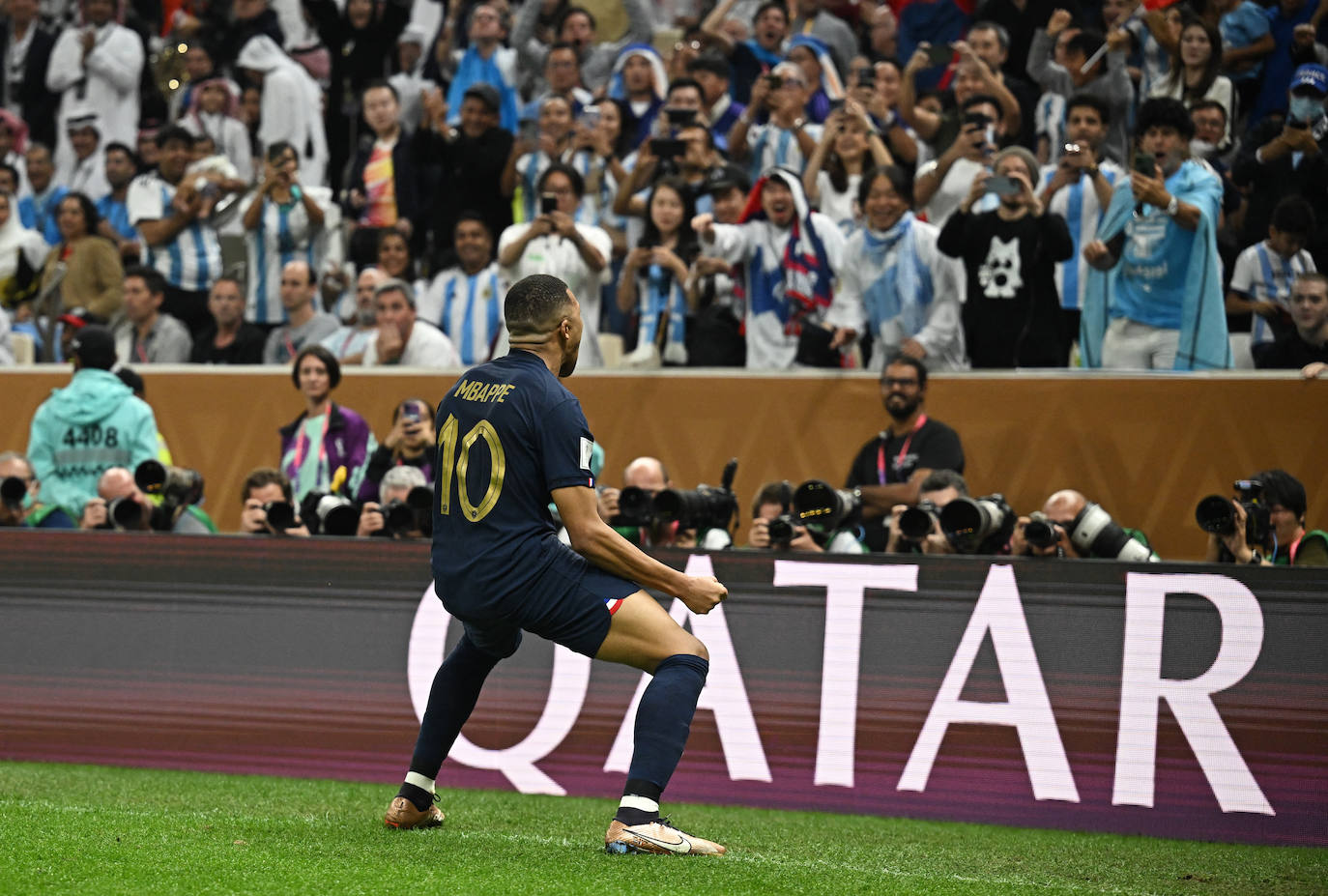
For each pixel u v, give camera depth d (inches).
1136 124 956.6
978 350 938.1
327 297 1165.1
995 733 617.3
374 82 1213.7
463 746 666.2
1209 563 602.9
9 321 1172.5
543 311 482.6
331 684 680.4
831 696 635.5
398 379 1023.6
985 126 1016.9
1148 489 890.1
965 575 627.2
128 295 1126.4
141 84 1438.2
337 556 685.9
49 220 1343.5
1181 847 572.7
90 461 927.7
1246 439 872.9
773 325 977.5
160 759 694.5
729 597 650.2
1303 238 902.4
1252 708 592.4
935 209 1034.1
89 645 708.7
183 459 1079.6
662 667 469.4
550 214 1008.2
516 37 1357.0
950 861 523.8
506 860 441.7
